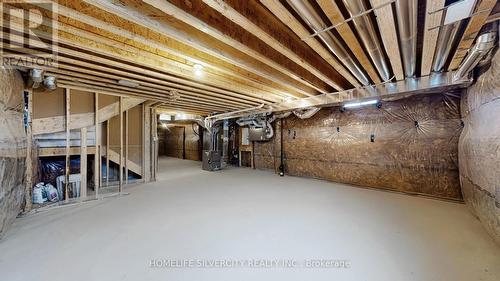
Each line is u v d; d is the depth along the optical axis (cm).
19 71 310
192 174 696
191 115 839
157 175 675
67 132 402
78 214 325
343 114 554
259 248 223
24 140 319
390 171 474
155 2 155
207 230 267
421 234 254
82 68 314
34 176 379
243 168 828
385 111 481
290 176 662
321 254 212
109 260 201
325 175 593
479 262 195
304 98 507
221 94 472
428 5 160
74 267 190
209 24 193
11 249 220
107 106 472
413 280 173
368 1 171
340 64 294
